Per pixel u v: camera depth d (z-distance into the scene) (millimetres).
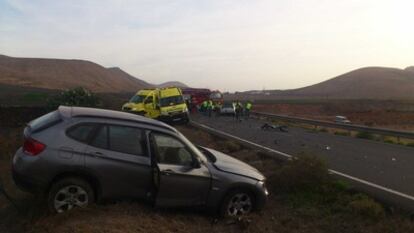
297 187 9820
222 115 48156
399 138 26594
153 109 30719
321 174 9906
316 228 7871
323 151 17922
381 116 60344
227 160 8828
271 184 10312
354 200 8906
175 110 30391
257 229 7711
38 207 7691
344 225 7867
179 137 8227
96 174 7570
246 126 32062
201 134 22391
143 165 7840
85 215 7203
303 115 63625
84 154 7547
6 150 14383
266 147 18000
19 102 40969
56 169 7367
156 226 7219
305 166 10031
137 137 8000
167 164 7922
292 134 26531
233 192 8234
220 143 18312
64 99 26047
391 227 7559
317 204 9039
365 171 13078
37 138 7508
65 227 6641
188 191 7969
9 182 10555
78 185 7488
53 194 7379
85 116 7859
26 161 7363
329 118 54500
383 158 16422
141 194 7934
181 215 8109
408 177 12203
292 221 8172
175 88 31844
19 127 23312
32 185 7359
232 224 7961
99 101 27562
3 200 9031
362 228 7680
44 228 6766
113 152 7750
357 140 24312
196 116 47688
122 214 7426
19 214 7945
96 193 7734
